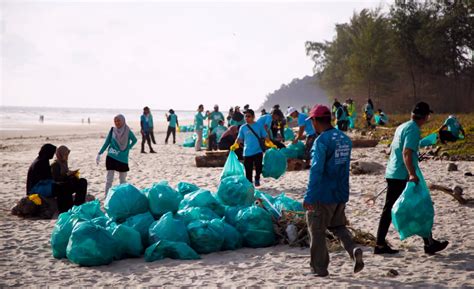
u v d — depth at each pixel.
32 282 6.01
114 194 7.59
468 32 55.09
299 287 5.57
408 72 59.72
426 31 55.59
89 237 6.64
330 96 73.94
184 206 7.89
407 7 57.66
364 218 9.02
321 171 5.61
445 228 8.10
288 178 14.19
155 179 14.49
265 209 8.02
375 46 57.19
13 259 6.98
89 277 6.17
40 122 76.19
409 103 59.06
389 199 6.69
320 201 5.68
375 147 22.22
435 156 17.95
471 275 5.79
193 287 5.68
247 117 12.10
